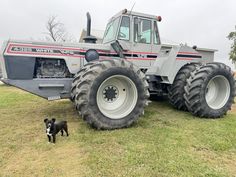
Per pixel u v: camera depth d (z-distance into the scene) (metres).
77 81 3.62
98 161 2.50
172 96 5.04
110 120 3.57
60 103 5.90
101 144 2.98
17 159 2.59
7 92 8.42
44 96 4.07
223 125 3.92
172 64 4.79
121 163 2.46
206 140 3.16
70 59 4.30
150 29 4.81
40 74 4.20
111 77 3.58
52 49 4.16
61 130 3.25
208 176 2.24
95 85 3.44
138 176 2.21
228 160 2.60
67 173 2.29
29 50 3.99
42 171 2.33
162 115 4.61
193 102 4.36
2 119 4.27
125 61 3.76
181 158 2.59
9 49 3.87
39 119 4.27
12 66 3.89
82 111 3.43
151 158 2.58
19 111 4.96
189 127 3.77
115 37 4.51
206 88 4.42
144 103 3.83
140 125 3.84
